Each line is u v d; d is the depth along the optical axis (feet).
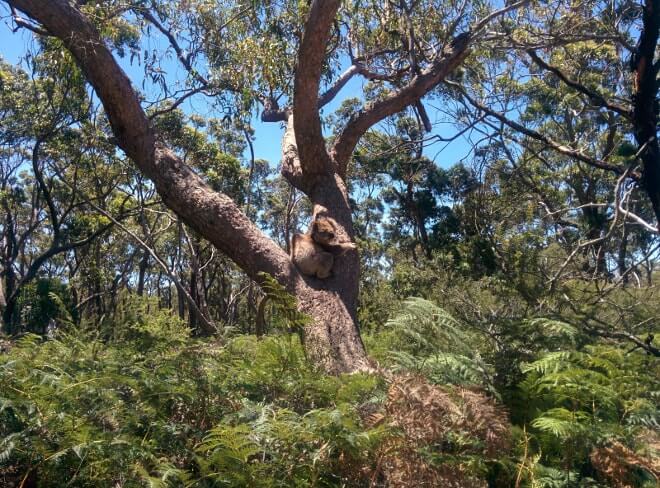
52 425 13.23
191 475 13.20
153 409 14.55
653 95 32.50
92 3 33.14
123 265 102.99
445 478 13.11
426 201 64.39
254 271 23.77
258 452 12.85
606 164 37.70
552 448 15.71
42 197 91.09
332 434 12.62
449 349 18.35
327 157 26.71
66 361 17.25
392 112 29.71
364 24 38.91
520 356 18.61
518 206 44.70
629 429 14.82
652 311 31.14
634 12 35.86
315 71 24.48
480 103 43.32
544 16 38.96
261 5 35.58
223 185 68.03
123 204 75.36
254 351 19.01
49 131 60.34
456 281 34.37
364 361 20.56
